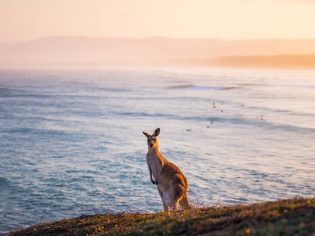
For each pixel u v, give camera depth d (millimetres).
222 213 11094
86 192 49281
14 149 76000
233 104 160625
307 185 51750
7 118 119875
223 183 52719
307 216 8789
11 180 54531
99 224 15773
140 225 12703
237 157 69188
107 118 122812
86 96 195750
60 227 17172
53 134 93250
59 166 62938
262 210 10023
